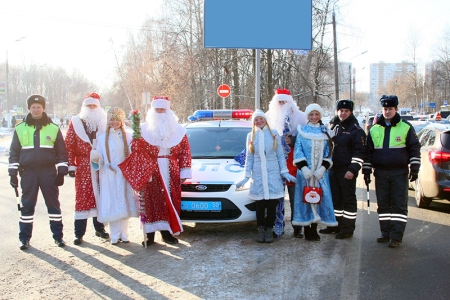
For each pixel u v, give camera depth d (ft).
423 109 178.91
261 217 18.97
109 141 18.66
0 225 22.61
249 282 14.48
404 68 199.52
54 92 297.33
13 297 13.39
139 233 21.01
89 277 15.02
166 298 13.25
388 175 18.94
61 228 18.95
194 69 81.97
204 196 19.06
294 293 13.58
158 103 18.22
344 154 19.43
